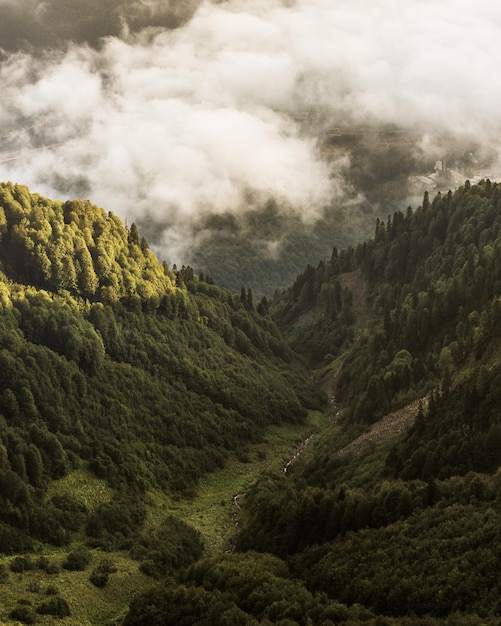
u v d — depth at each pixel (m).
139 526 141.12
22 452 137.00
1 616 102.75
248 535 131.25
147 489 153.38
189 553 132.25
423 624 82.12
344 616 90.38
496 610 80.56
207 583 108.44
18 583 112.19
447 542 95.56
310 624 89.81
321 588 102.56
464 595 86.31
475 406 127.56
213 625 94.56
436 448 123.62
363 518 114.00
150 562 124.62
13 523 126.94
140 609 105.06
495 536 91.00
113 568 121.00
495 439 116.25
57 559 122.62
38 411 148.50
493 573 86.38
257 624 91.50
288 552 120.00
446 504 105.75
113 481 147.88
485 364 138.38
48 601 107.50
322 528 119.69
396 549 99.81
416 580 91.50
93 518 136.00
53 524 130.75
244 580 105.69
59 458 143.00
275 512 129.12
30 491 134.25
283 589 101.12
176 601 104.00
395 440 144.00
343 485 126.75
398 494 112.19
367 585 95.94
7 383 146.75
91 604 111.56
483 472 115.12
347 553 106.06
